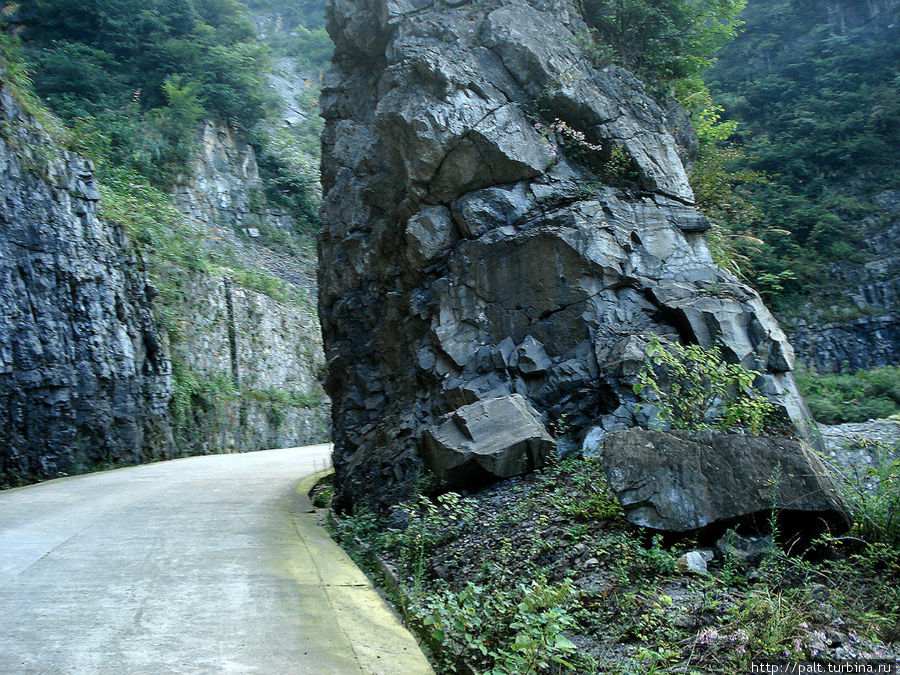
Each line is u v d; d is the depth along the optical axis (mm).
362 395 11766
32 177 17078
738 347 7516
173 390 23188
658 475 5090
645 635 4000
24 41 35812
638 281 8375
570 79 9430
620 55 10992
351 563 6426
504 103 9336
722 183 12102
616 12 11016
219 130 38750
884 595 4223
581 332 8188
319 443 35312
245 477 15031
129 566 5941
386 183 11047
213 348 27422
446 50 9750
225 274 29938
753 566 4652
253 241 38031
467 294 8938
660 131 9852
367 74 12609
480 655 4148
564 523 5660
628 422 7320
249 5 69438
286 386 33625
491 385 8312
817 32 30203
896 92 24688
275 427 30672
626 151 9258
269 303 33188
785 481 4934
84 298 18438
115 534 7531
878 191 22375
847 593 4289
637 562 4734
